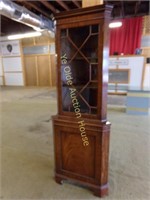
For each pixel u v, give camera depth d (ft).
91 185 5.32
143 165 6.79
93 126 4.87
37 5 17.76
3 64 33.17
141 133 9.75
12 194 5.35
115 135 9.50
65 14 4.65
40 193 5.39
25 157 7.48
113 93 21.67
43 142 8.88
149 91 12.81
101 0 4.97
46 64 29.68
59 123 5.37
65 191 5.48
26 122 11.96
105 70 4.63
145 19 21.59
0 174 6.33
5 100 19.48
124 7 21.04
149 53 21.38
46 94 22.89
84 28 4.82
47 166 6.82
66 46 5.11
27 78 32.04
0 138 9.40
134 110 13.34
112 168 6.61
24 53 30.94
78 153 5.35
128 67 20.88
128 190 5.49
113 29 23.43
